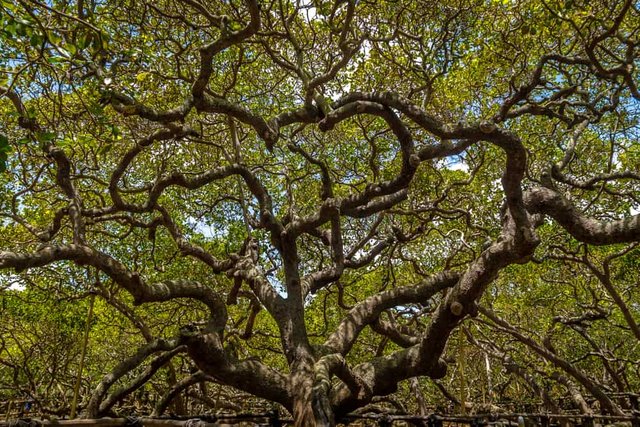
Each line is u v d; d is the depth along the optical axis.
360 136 12.79
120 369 7.63
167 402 9.28
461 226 13.30
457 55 10.55
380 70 11.25
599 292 16.34
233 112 7.30
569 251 12.66
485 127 6.21
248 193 13.67
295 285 8.26
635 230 6.61
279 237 8.57
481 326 16.89
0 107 9.88
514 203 6.44
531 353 17.84
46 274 13.02
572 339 19.14
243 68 11.59
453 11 10.47
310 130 13.12
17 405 16.39
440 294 13.79
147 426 5.83
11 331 14.99
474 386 22.08
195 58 10.79
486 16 10.61
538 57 10.52
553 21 9.60
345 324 8.34
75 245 6.96
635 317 18.61
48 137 5.98
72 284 13.44
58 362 16.09
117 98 6.34
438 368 7.78
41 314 14.50
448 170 13.92
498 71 11.56
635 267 14.50
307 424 6.57
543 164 12.21
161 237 13.50
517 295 17.78
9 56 7.55
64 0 7.10
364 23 10.69
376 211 8.80
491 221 13.11
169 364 13.56
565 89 8.80
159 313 14.80
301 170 13.09
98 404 7.52
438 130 6.65
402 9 9.36
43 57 5.71
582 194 13.04
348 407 7.41
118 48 8.91
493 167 13.27
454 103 11.64
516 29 9.61
